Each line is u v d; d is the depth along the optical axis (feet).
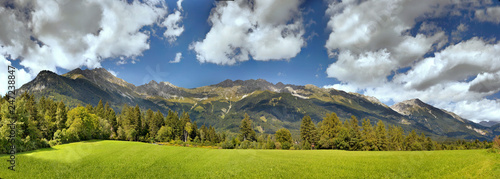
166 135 344.69
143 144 180.04
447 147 213.46
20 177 67.21
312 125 292.81
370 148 235.61
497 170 57.62
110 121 332.39
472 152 105.09
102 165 86.99
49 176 69.56
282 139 299.99
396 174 71.56
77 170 77.77
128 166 86.84
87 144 167.94
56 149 127.03
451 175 62.18
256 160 108.37
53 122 222.89
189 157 114.21
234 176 75.15
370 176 70.95
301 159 115.24
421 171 71.51
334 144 261.44
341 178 70.03
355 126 270.26
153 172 79.20
